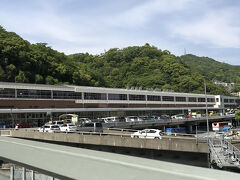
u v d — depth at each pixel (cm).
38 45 10706
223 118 8912
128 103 7381
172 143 2475
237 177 182
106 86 12275
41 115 5488
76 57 19388
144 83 14738
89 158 255
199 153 2430
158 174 203
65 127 3919
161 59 18400
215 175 188
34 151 325
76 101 6147
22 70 8319
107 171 238
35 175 416
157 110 8281
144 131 3250
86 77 10419
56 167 290
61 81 9356
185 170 203
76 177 260
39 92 5506
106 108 6712
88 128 3928
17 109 5016
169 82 15288
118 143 2731
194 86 14612
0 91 4941
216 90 15300
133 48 19775
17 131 3650
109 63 18225
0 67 7812
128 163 228
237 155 1905
